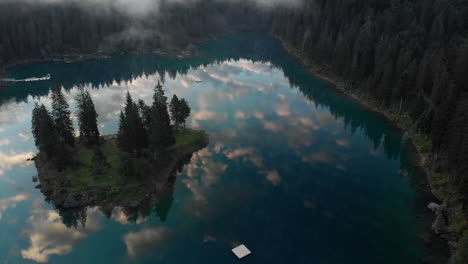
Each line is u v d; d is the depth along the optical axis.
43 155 97.75
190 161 99.50
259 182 90.00
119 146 91.62
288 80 178.62
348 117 132.88
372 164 99.69
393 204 81.56
